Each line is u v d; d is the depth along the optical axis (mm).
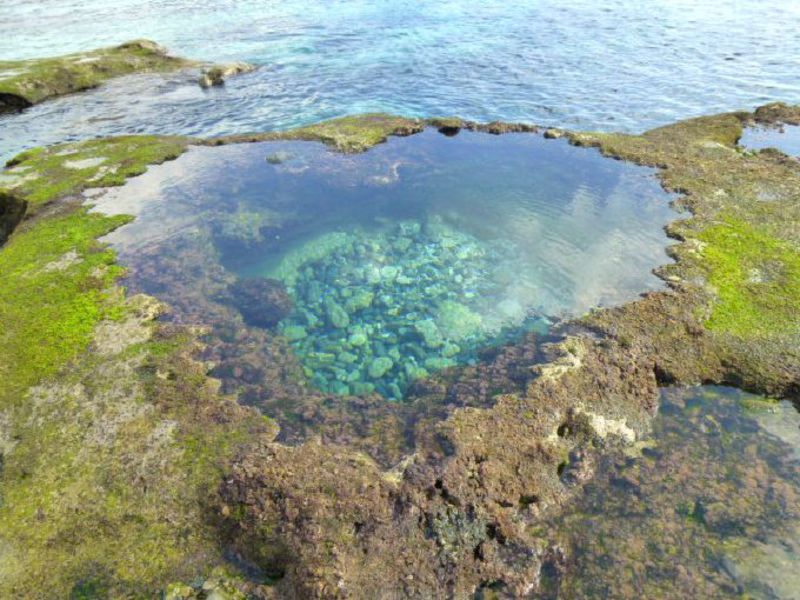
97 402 9195
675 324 10242
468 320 11461
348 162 18328
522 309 11461
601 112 21344
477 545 7043
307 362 10609
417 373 10258
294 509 7223
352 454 8164
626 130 19953
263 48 33281
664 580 6664
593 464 8070
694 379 9320
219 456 8188
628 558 6910
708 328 10094
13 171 18188
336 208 16062
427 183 17031
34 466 8172
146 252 13789
